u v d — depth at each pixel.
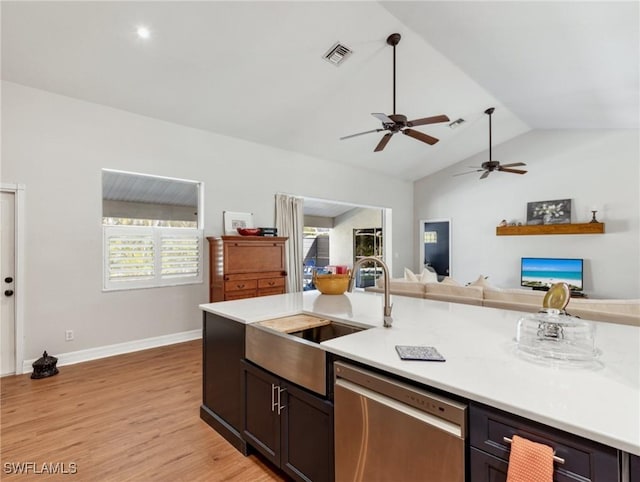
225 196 5.03
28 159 3.48
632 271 5.76
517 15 2.69
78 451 2.12
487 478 1.03
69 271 3.73
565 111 5.15
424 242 8.54
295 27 3.29
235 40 3.31
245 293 4.55
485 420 1.04
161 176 4.39
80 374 3.39
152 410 2.64
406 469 1.22
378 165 7.27
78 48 3.12
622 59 3.12
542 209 6.65
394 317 2.04
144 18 2.91
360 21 3.35
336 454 1.48
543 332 1.43
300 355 1.70
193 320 4.69
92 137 3.87
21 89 3.45
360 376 1.38
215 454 2.10
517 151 6.94
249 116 4.67
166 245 4.46
